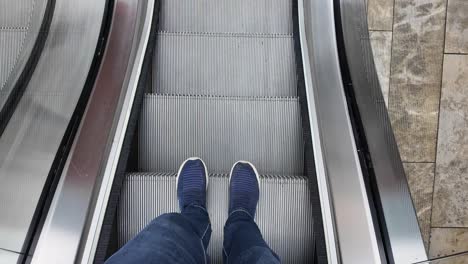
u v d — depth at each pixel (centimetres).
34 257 140
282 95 255
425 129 292
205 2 278
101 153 176
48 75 193
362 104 201
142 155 231
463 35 289
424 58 291
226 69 256
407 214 160
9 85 184
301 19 262
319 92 216
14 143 165
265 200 201
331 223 166
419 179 293
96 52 215
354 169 178
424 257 143
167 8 279
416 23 289
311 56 237
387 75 292
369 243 153
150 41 245
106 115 190
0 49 228
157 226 147
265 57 258
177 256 135
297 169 230
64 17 219
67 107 186
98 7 230
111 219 167
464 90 290
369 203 165
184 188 193
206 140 231
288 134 231
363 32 232
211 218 201
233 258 153
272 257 148
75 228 151
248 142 231
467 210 290
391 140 187
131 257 129
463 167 291
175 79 257
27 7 243
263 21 279
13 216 147
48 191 158
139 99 214
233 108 231
